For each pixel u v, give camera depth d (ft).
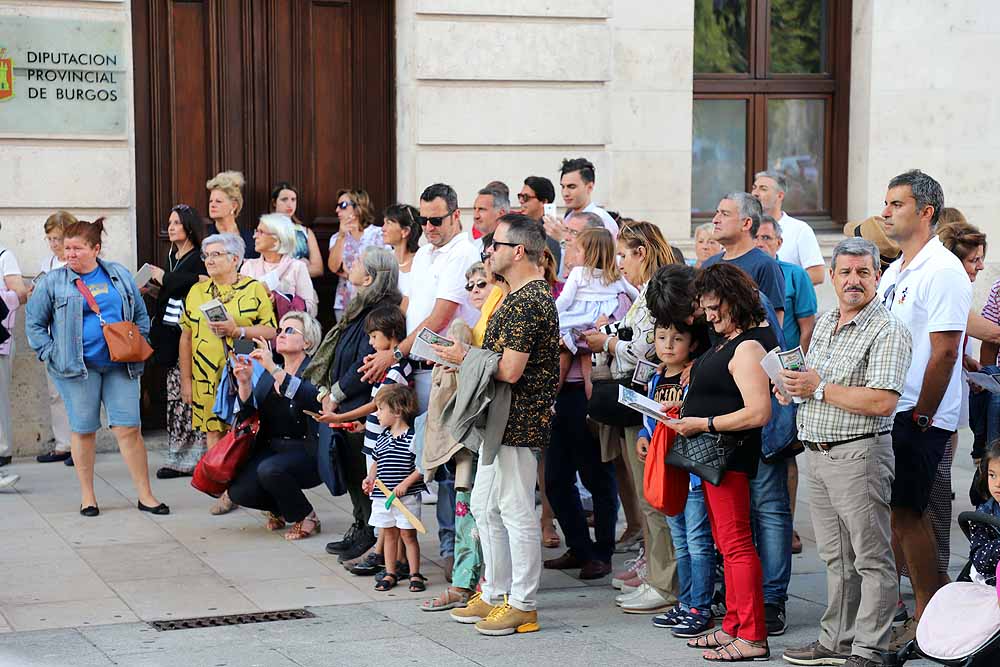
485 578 26.50
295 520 32.91
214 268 36.35
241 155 45.14
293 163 45.75
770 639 25.11
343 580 29.30
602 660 23.76
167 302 39.14
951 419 24.44
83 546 31.76
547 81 45.75
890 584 22.40
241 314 36.01
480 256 31.12
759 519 25.49
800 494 38.17
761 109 50.11
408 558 28.63
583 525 29.73
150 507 35.24
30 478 39.06
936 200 24.34
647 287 25.48
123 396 34.83
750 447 23.59
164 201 44.47
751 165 50.19
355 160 46.47
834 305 49.67
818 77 50.42
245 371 32.22
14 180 41.27
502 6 45.01
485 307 27.43
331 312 46.60
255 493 32.58
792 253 37.19
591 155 46.39
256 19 44.98
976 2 49.67
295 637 25.09
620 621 26.40
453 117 45.03
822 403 22.54
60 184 41.70
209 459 32.53
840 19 50.24
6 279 39.88
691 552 25.31
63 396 34.55
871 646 22.40
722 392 23.49
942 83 49.73
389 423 28.07
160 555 31.12
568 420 29.25
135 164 43.86
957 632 19.84
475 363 24.73
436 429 26.73
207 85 44.62
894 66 49.29
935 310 23.76
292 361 33.04
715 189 50.14
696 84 49.39
